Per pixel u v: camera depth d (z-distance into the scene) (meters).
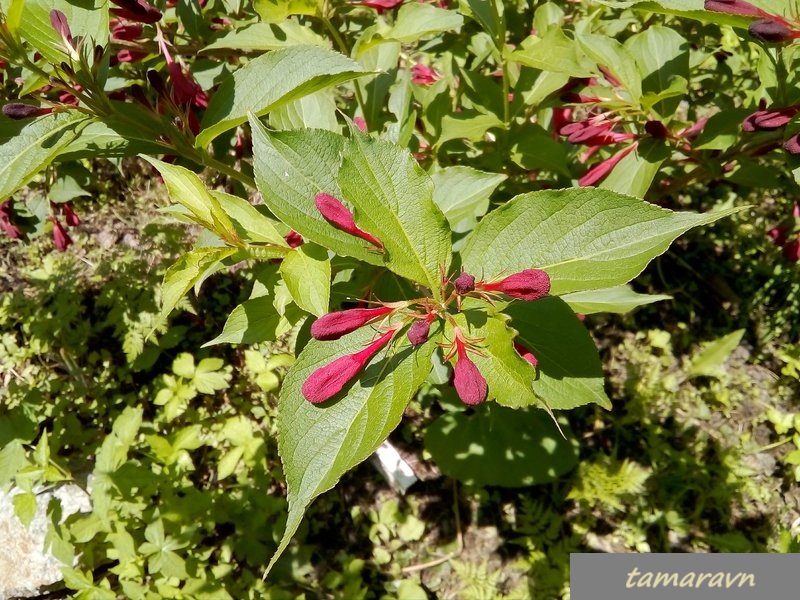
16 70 0.30
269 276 0.24
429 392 0.44
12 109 0.23
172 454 0.43
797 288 0.53
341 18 0.40
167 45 0.32
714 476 0.48
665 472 0.48
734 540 0.45
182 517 0.41
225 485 0.48
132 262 0.53
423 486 0.48
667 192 0.43
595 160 0.41
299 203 0.20
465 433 0.46
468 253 0.21
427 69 0.44
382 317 0.19
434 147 0.36
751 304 0.55
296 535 0.45
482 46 0.42
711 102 0.47
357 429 0.19
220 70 0.34
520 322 0.24
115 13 0.26
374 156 0.19
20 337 0.53
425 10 0.31
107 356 0.52
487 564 0.46
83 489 0.46
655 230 0.19
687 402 0.52
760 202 0.58
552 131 0.41
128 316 0.51
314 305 0.19
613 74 0.33
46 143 0.24
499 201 0.40
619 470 0.47
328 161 0.20
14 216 0.40
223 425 0.49
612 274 0.19
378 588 0.45
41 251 0.57
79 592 0.39
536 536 0.45
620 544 0.46
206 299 0.55
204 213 0.20
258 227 0.21
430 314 0.19
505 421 0.46
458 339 0.18
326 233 0.19
